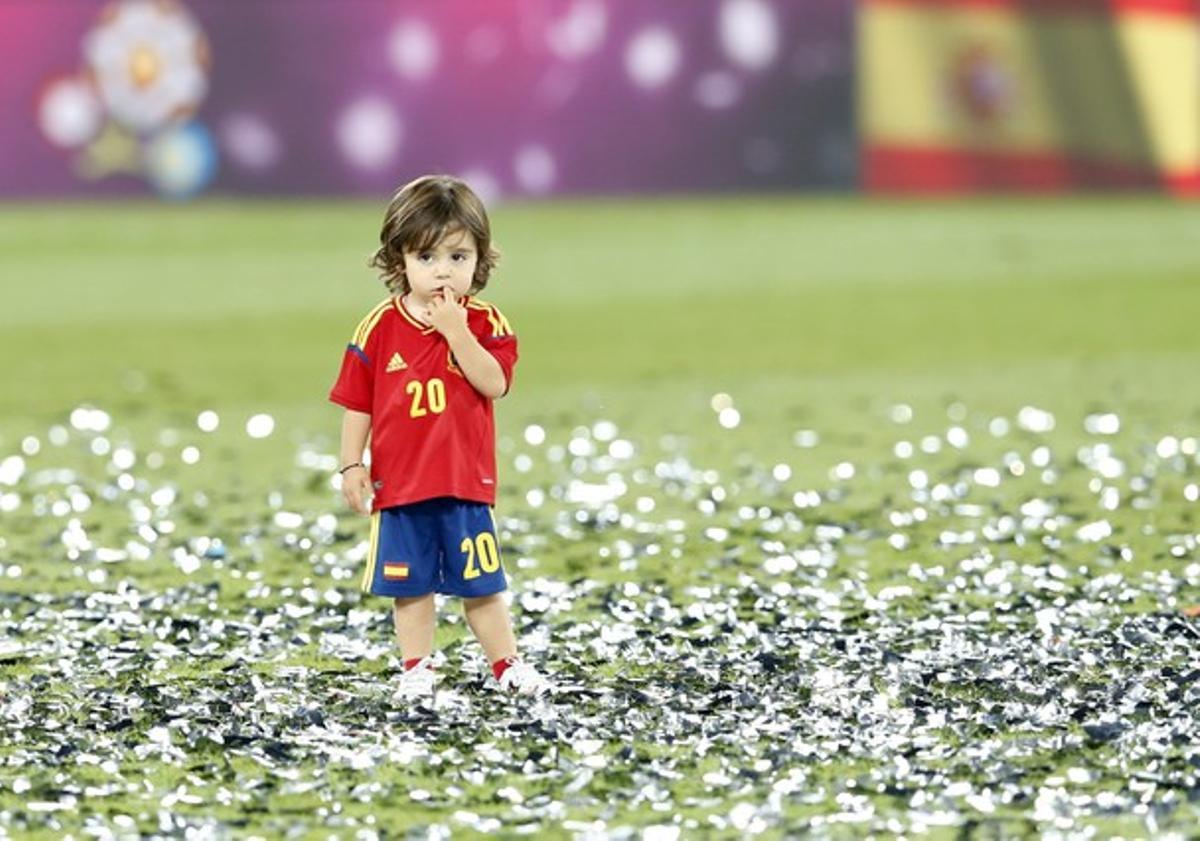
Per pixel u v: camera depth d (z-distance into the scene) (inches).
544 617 311.4
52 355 721.0
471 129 1252.5
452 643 292.0
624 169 1289.4
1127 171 1382.9
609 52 1274.6
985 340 765.3
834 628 298.8
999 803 213.3
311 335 776.3
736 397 619.2
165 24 1177.4
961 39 1341.0
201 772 226.8
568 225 1150.3
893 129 1336.1
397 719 248.2
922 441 526.0
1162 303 875.4
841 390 633.6
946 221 1197.1
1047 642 286.7
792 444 521.3
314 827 208.2
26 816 210.2
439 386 267.3
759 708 252.2
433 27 1234.0
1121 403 597.6
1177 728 238.7
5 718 249.0
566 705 254.7
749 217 1202.0
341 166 1225.4
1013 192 1360.7
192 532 396.8
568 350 736.3
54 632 301.6
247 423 569.6
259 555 370.6
